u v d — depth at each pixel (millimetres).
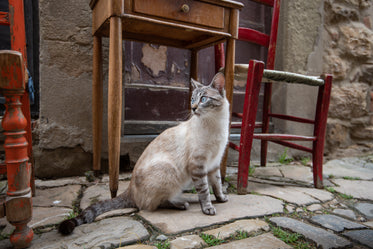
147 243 1090
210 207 1386
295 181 2109
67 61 1995
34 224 1231
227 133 1553
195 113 1444
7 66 918
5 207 987
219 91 1523
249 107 1704
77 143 2064
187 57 2713
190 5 1542
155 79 2576
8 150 969
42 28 1899
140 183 1394
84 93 2066
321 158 1951
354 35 3031
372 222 1375
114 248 1038
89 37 2047
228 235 1147
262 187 1913
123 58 2191
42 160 1985
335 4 2959
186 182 1514
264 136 1795
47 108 1967
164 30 1897
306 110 2904
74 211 1411
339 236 1181
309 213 1464
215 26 1649
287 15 2725
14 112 975
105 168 2158
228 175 2221
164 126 2516
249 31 2254
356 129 3105
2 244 1062
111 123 1410
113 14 1339
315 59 2885
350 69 3064
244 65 1898
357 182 2086
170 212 1405
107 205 1363
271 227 1255
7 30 2164
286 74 1769
